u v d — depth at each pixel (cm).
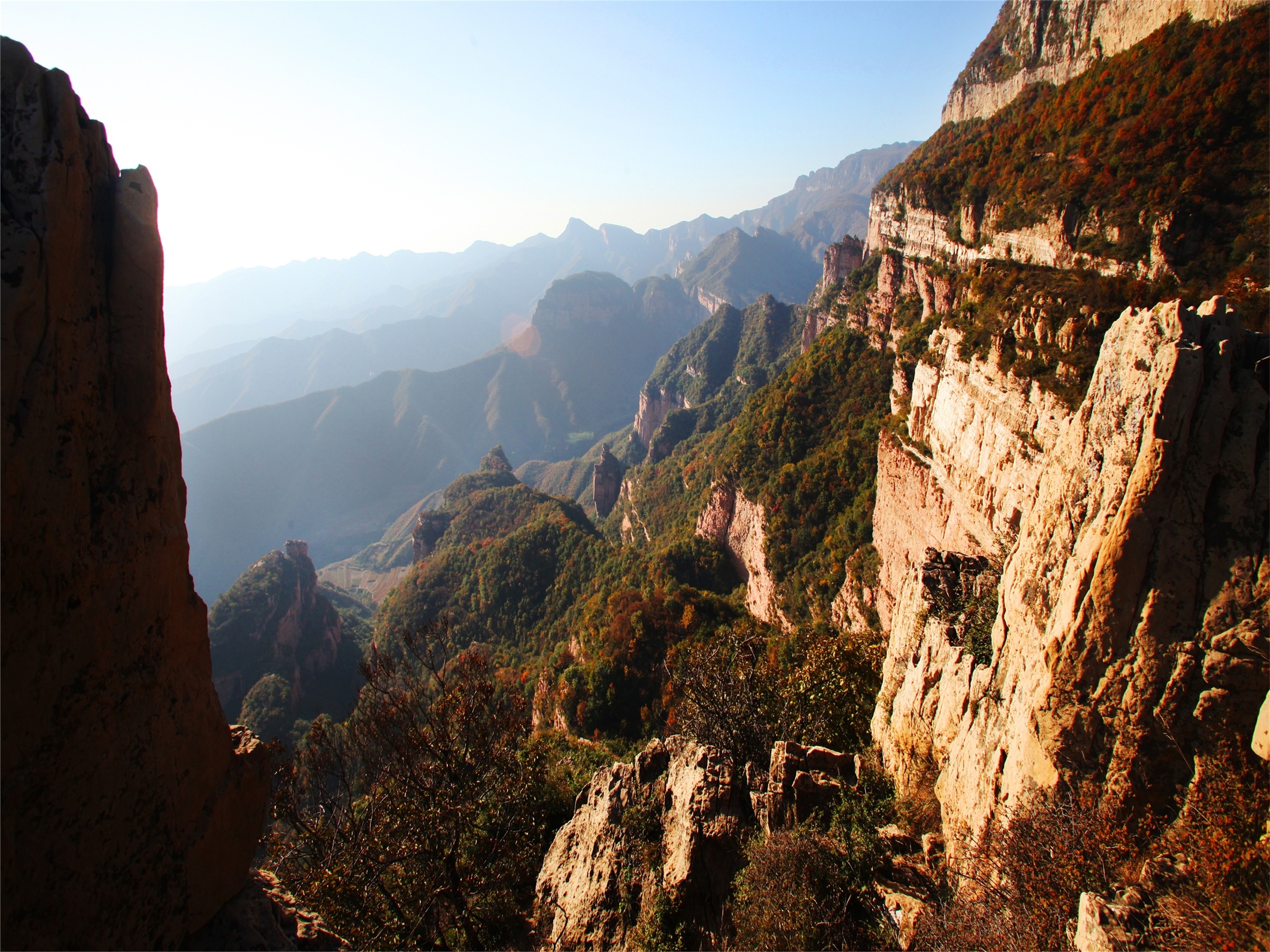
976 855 1178
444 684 2225
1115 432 1063
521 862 2162
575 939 1781
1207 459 959
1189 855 870
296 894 1594
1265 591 896
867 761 1786
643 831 1877
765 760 2145
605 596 6981
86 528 662
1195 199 3197
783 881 1398
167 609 770
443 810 1928
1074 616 1056
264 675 10038
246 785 916
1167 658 953
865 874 1396
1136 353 1046
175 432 802
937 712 1623
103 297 705
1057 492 1209
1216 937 772
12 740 589
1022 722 1149
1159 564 969
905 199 7150
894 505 4625
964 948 1025
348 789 2091
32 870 609
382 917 1753
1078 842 972
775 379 10156
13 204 610
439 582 10756
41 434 609
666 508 11375
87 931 662
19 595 590
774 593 6512
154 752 744
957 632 1680
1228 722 898
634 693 5325
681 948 1540
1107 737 1005
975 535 3309
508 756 2173
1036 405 2788
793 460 7294
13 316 585
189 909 801
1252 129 3256
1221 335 981
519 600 9481
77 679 652
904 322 6581
